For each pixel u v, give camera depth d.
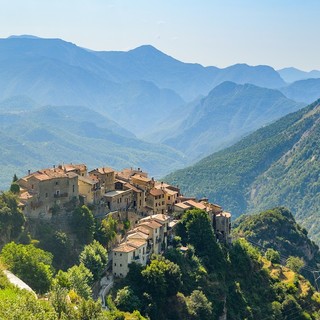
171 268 176.25
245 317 198.38
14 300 94.38
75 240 190.00
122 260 175.38
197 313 175.25
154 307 165.50
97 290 165.12
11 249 139.50
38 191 189.62
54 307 101.19
